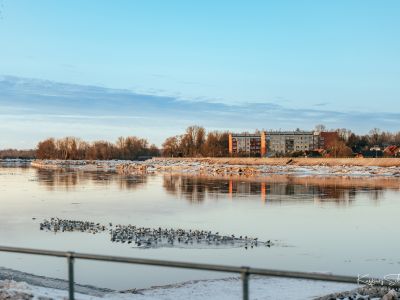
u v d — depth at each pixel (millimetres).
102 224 40531
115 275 24656
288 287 20906
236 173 130000
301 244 32188
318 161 156000
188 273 25031
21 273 22766
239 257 28266
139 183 92000
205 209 51219
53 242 32688
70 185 86562
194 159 194750
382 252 29656
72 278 8898
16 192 71500
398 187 80125
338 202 57688
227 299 19438
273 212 48750
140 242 32281
